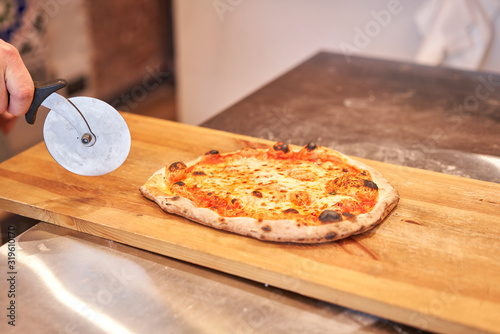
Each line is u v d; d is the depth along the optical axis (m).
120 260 0.98
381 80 2.12
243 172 1.22
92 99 1.02
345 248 0.96
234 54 3.57
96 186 1.20
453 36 2.57
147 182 1.17
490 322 0.78
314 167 1.24
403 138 1.57
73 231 1.08
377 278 0.88
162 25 4.34
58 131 1.04
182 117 3.98
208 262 0.95
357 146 1.51
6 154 1.91
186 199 1.08
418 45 3.04
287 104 1.85
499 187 1.21
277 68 3.48
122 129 1.05
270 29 3.38
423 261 0.93
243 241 0.98
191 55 3.73
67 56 3.42
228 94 3.74
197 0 3.50
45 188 1.19
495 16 2.71
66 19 3.29
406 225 1.05
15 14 2.75
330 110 1.80
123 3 3.82
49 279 0.92
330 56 2.48
